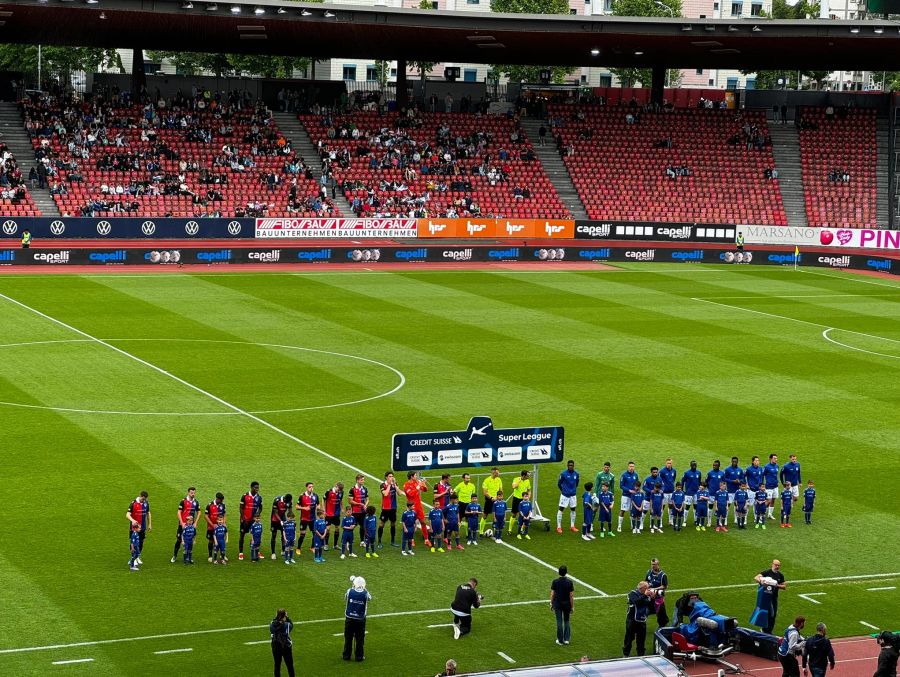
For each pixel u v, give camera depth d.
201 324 73.06
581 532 43.69
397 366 64.44
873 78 175.38
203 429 52.06
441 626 35.09
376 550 41.06
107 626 33.88
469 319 77.75
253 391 58.44
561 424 54.75
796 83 180.25
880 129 124.88
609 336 74.00
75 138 109.56
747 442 53.09
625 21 105.94
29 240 93.38
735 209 117.31
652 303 86.31
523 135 122.31
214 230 102.56
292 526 39.59
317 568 39.19
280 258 98.44
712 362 68.06
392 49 118.44
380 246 101.62
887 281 101.25
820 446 53.12
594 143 122.94
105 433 50.88
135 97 118.56
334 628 34.56
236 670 31.62
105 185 104.88
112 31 108.44
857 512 45.84
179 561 38.97
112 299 79.75
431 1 175.00
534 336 73.12
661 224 112.06
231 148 112.75
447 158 117.94
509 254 105.56
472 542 42.09
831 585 39.28
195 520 38.88
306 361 64.81
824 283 99.19
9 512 41.88
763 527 44.59
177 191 106.75
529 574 39.44
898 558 41.78
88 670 31.22
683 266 106.44
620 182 119.00
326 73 169.62
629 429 54.38
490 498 42.97
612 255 107.94
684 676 29.80
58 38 113.94
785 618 36.66
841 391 62.62
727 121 125.69
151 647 32.72
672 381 63.28
